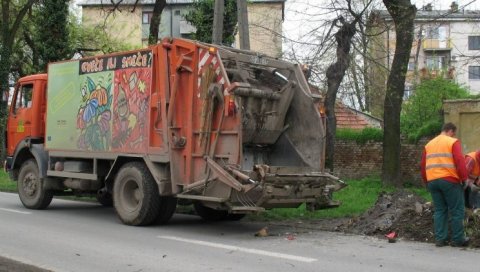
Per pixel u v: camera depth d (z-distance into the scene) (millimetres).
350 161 20016
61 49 26734
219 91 9141
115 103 10867
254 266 6988
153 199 10109
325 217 11414
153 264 7121
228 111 8969
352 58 14609
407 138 18781
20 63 31891
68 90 12070
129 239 9000
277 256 7609
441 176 8273
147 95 10188
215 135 9219
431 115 19688
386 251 8000
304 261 7289
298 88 10273
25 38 30156
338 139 20109
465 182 8289
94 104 11367
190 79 9648
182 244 8555
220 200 8961
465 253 7883
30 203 13016
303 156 10133
